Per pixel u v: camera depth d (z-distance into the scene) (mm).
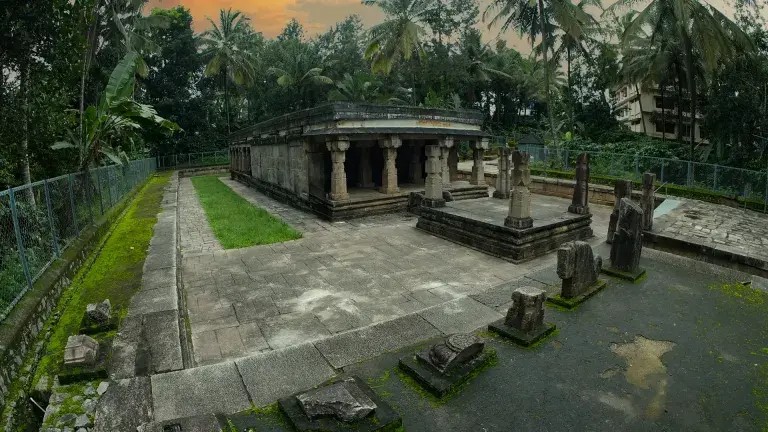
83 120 11375
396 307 7059
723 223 11859
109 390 4070
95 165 12641
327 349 5082
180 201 19234
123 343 4941
